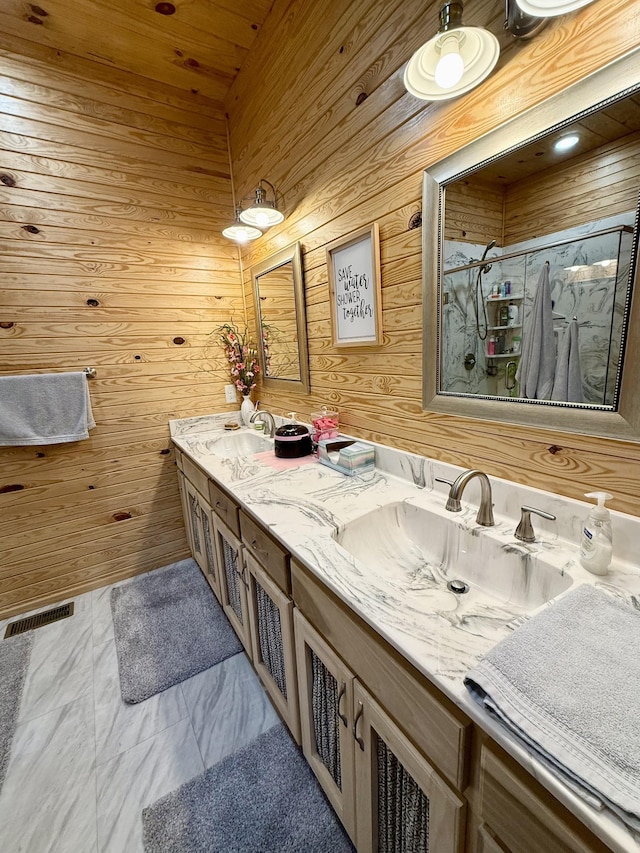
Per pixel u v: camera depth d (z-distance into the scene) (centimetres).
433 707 60
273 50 168
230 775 121
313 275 169
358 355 150
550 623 59
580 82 72
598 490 83
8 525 196
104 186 196
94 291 200
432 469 123
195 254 226
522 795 48
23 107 173
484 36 80
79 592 217
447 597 92
